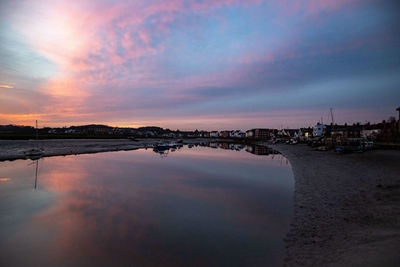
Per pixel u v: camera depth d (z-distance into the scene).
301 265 6.42
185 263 7.22
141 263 7.27
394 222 8.13
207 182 19.91
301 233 8.72
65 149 55.59
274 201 13.79
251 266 6.85
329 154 39.62
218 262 7.18
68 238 9.16
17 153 43.69
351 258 6.04
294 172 23.88
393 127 52.84
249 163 34.44
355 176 18.27
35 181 20.12
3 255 8.00
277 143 105.31
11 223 10.73
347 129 72.12
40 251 8.23
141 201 14.19
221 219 11.02
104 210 12.55
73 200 14.35
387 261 5.37
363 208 10.41
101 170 26.70
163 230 9.83
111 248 8.35
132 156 45.31
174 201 14.16
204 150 68.44
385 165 22.86
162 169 27.84
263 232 9.33
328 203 11.94
